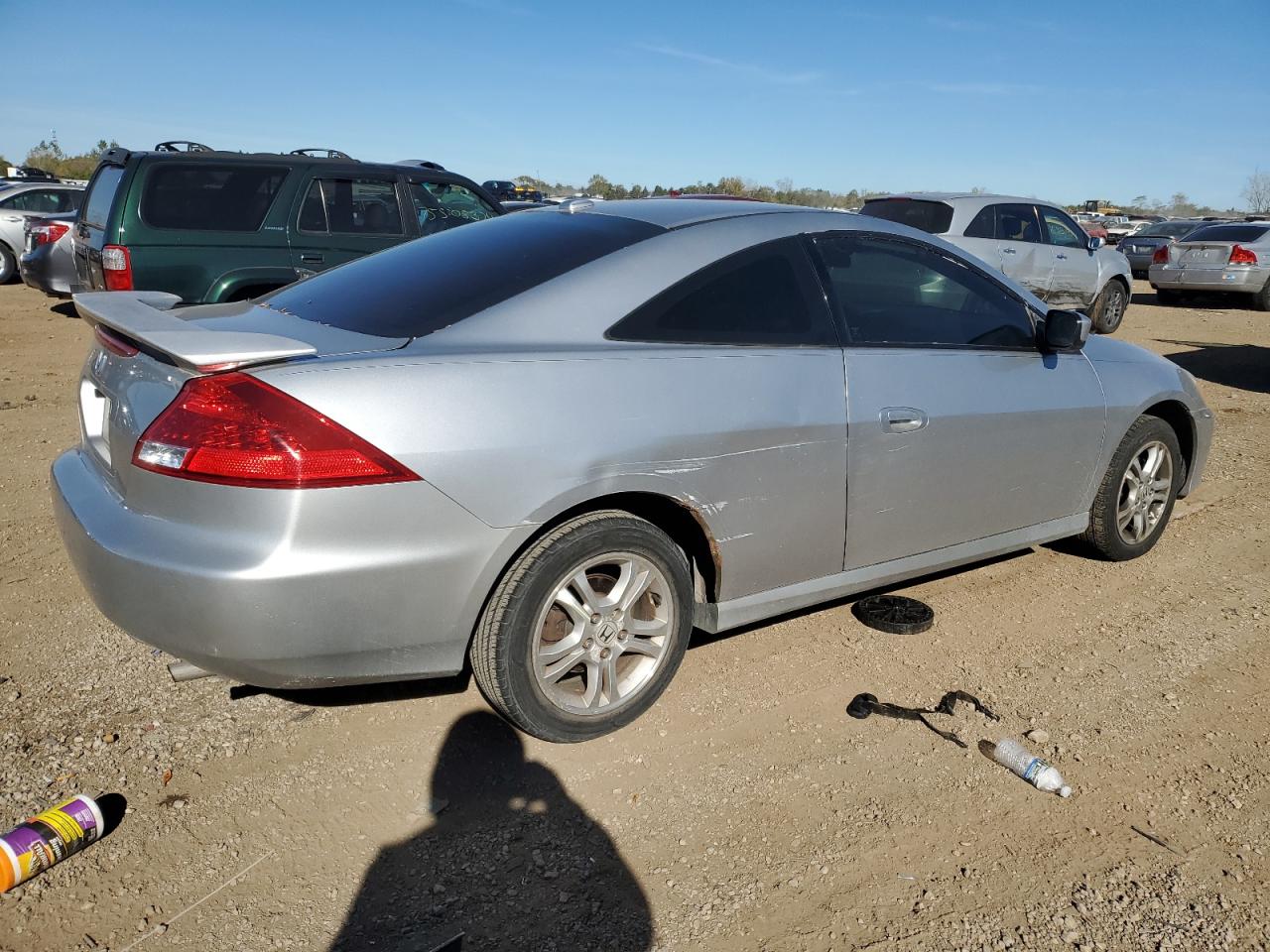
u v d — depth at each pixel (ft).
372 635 8.16
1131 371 13.94
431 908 7.55
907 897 7.75
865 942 7.29
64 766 9.08
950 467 11.55
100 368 9.34
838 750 9.72
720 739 9.86
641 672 9.89
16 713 9.89
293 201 24.25
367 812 8.64
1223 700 10.82
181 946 7.11
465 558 8.32
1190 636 12.37
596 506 9.39
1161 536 15.90
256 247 23.88
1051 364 12.79
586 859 8.13
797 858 8.18
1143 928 7.46
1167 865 8.17
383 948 7.15
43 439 20.04
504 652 8.80
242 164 23.85
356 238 25.05
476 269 9.92
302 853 8.11
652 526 9.50
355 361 8.10
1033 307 12.89
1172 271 51.67
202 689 10.47
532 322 9.04
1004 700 10.73
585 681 9.59
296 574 7.69
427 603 8.28
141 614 8.00
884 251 11.51
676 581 9.80
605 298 9.41
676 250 9.95
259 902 7.55
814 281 10.73
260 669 7.97
